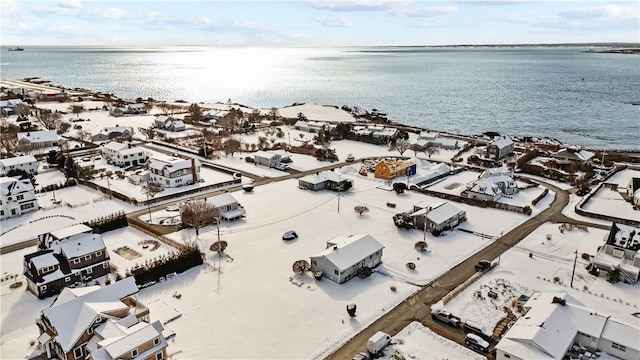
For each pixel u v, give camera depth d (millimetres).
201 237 70938
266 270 61344
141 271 56938
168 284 57750
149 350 41156
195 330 48531
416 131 152625
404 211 82438
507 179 91938
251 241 70000
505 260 64062
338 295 55656
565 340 42875
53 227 74438
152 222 76312
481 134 160125
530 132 164375
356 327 49406
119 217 74375
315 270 60562
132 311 47938
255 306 53062
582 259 64188
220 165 111812
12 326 49188
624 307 52531
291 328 49156
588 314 45844
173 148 128625
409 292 56344
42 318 45438
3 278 58719
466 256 65500
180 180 95062
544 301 48844
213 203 77000
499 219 79000
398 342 46594
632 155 126125
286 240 70312
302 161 115812
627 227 61781
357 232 73625
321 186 94125
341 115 192625
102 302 46656
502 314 51250
